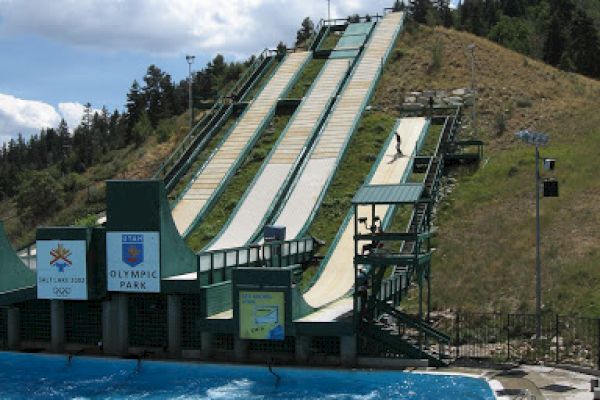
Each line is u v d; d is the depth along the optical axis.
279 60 85.69
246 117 70.25
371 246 34.03
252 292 32.16
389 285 36.06
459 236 45.75
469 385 28.12
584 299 35.44
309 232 49.12
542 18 141.50
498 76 74.69
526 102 67.62
